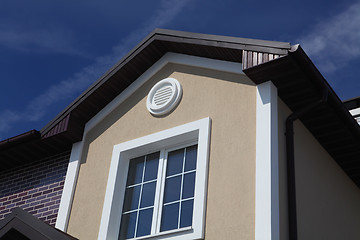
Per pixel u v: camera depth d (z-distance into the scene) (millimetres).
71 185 9844
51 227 7852
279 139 8156
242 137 8195
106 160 9719
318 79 8203
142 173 9305
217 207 7836
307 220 8219
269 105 8164
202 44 9094
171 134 8984
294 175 7906
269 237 7105
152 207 8797
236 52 8719
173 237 7934
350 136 9469
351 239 9797
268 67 8117
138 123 9695
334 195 9656
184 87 9461
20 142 10602
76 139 10367
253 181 7719
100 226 8875
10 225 8227
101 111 10445
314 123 9227
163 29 9766
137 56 9945
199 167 8297
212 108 8836
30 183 10828
